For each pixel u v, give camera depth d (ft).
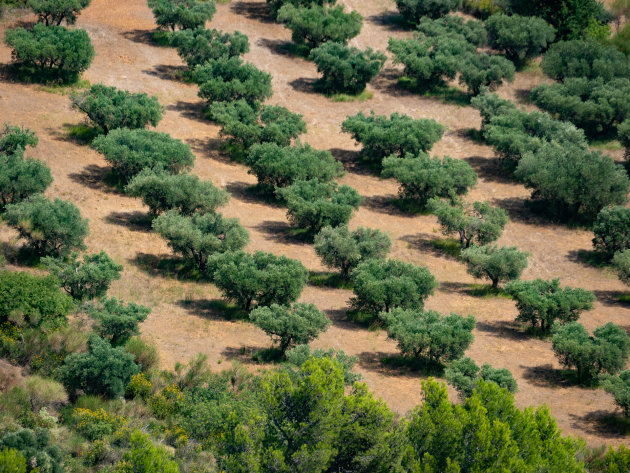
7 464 105.81
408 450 129.49
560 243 259.39
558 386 187.73
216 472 126.52
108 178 253.24
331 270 230.07
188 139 286.66
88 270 191.52
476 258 223.71
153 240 229.45
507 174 295.28
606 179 264.52
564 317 208.03
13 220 205.26
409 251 245.24
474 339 197.57
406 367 187.83
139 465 114.93
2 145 240.32
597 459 153.17
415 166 266.36
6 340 160.56
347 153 298.56
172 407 154.10
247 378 166.91
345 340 197.16
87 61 299.79
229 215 250.98
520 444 133.28
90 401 148.97
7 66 300.40
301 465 120.67
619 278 230.89
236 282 197.57
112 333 174.29
